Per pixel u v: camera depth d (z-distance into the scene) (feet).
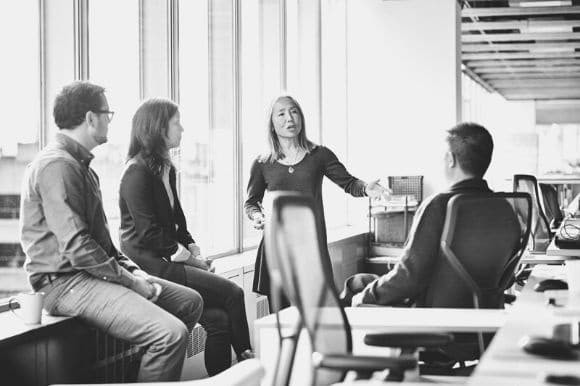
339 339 7.57
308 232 7.23
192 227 21.11
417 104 33.32
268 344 9.24
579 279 8.85
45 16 14.26
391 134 33.47
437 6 33.09
